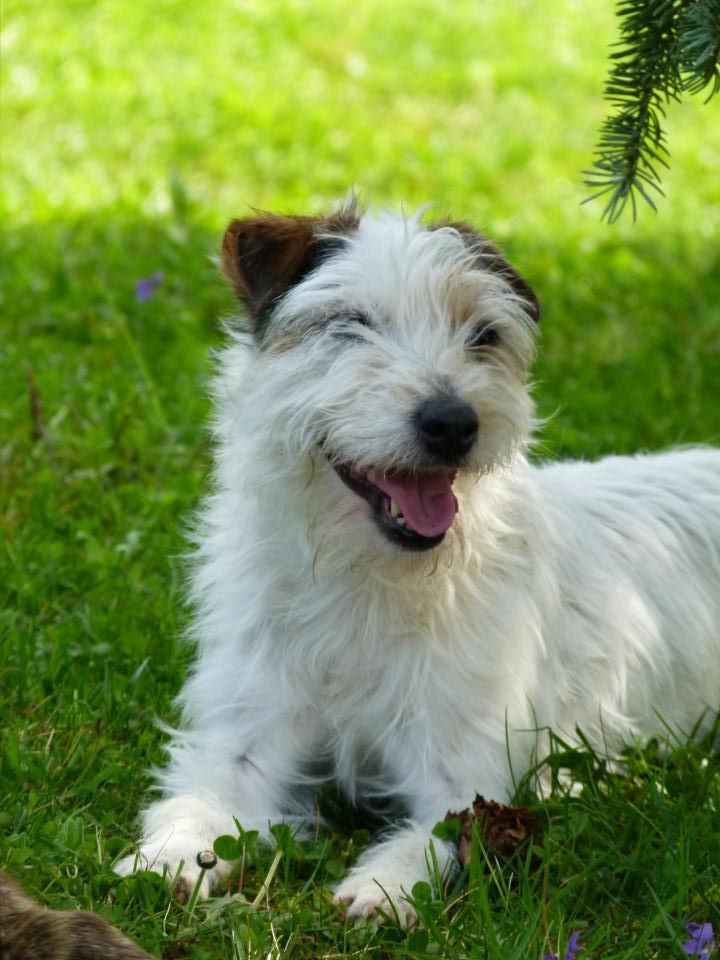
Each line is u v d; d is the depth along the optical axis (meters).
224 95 15.56
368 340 4.60
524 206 13.44
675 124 17.02
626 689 5.34
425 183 13.83
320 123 15.14
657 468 6.02
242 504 4.91
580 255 11.80
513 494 4.90
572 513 5.43
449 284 4.68
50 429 7.71
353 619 4.75
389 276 4.64
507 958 3.68
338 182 13.54
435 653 4.72
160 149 13.86
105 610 6.05
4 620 5.83
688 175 15.02
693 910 4.02
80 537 6.67
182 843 4.36
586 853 4.34
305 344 4.66
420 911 3.89
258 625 4.92
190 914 3.99
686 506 5.85
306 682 4.87
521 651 4.84
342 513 4.64
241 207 12.47
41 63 16.03
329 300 4.64
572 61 18.78
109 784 4.86
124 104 14.98
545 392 8.86
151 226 11.48
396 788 4.86
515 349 4.85
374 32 18.89
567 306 10.52
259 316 4.79
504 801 4.72
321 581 4.73
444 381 4.45
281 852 4.30
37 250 10.73
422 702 4.73
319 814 4.88
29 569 6.39
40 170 13.10
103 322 9.55
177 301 9.95
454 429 4.36
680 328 10.01
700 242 12.36
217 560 5.18
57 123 14.40
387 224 4.95
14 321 9.45
